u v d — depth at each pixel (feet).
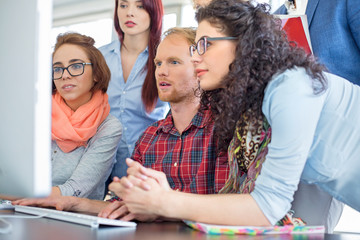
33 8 2.03
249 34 3.16
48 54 2.05
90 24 14.17
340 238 2.70
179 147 4.92
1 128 2.26
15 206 3.66
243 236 2.65
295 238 2.64
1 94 2.27
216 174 4.53
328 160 3.30
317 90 2.93
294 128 2.80
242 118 3.51
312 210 4.15
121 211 3.53
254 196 2.92
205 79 3.36
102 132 5.57
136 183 2.96
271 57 3.11
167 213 2.90
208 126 4.79
